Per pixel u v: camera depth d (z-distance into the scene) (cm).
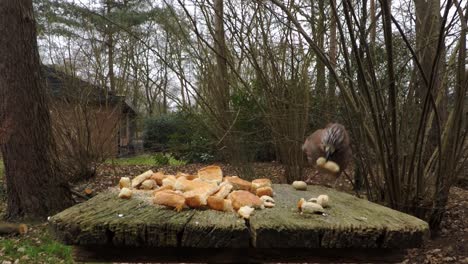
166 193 242
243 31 723
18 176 726
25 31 712
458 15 533
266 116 716
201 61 772
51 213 735
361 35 489
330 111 703
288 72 729
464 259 516
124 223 201
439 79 615
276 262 208
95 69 1090
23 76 715
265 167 899
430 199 581
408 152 585
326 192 314
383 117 548
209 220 210
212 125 798
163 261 210
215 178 297
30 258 560
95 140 1070
